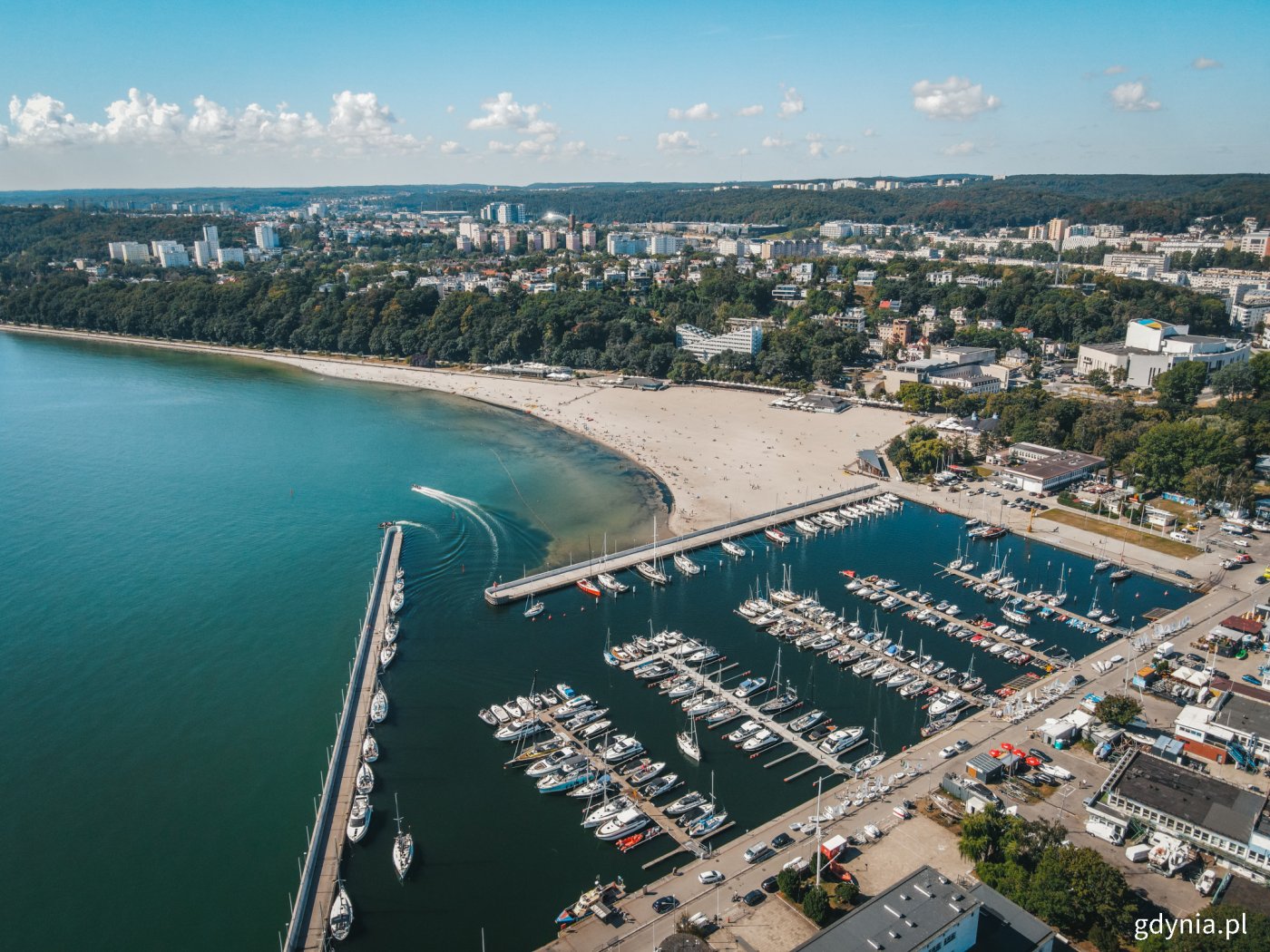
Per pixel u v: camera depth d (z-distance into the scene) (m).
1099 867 139.12
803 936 141.00
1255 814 157.88
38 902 152.38
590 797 178.75
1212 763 185.00
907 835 164.12
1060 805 171.25
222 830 170.38
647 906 149.00
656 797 179.50
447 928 146.38
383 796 178.38
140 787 181.75
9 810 174.00
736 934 141.62
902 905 129.38
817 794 178.88
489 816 173.25
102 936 146.00
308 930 144.75
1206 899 146.12
